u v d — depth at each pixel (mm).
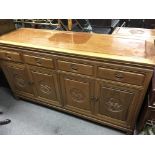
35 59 1604
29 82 1887
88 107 1701
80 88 1578
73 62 1419
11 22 1982
